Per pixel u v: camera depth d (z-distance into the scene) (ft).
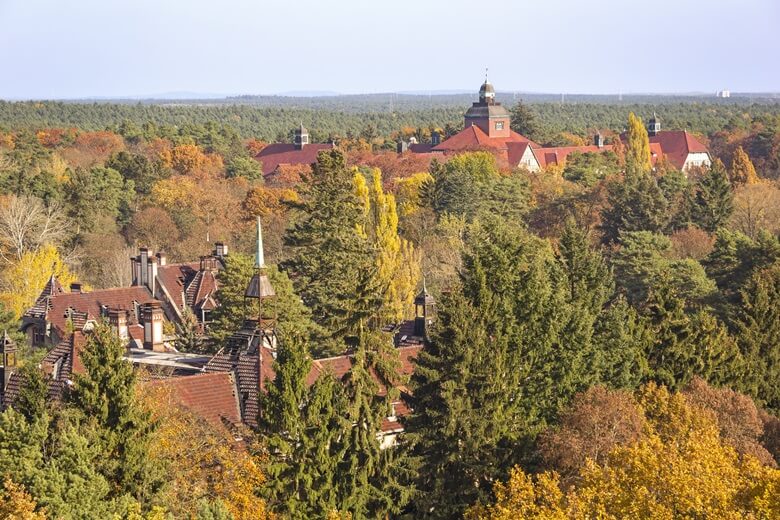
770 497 272.51
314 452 322.34
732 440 358.02
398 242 653.71
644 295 622.54
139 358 401.08
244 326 386.11
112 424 287.69
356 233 604.08
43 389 295.69
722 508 269.23
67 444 268.41
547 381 385.91
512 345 387.75
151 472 282.77
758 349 479.00
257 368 352.28
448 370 358.02
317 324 511.81
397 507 339.16
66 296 546.26
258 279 385.91
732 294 596.70
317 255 579.07
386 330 477.36
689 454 294.87
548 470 337.31
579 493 289.94
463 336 360.28
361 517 329.11
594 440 332.80
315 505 319.06
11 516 245.45
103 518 262.06
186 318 522.47
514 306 411.13
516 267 452.76
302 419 324.19
